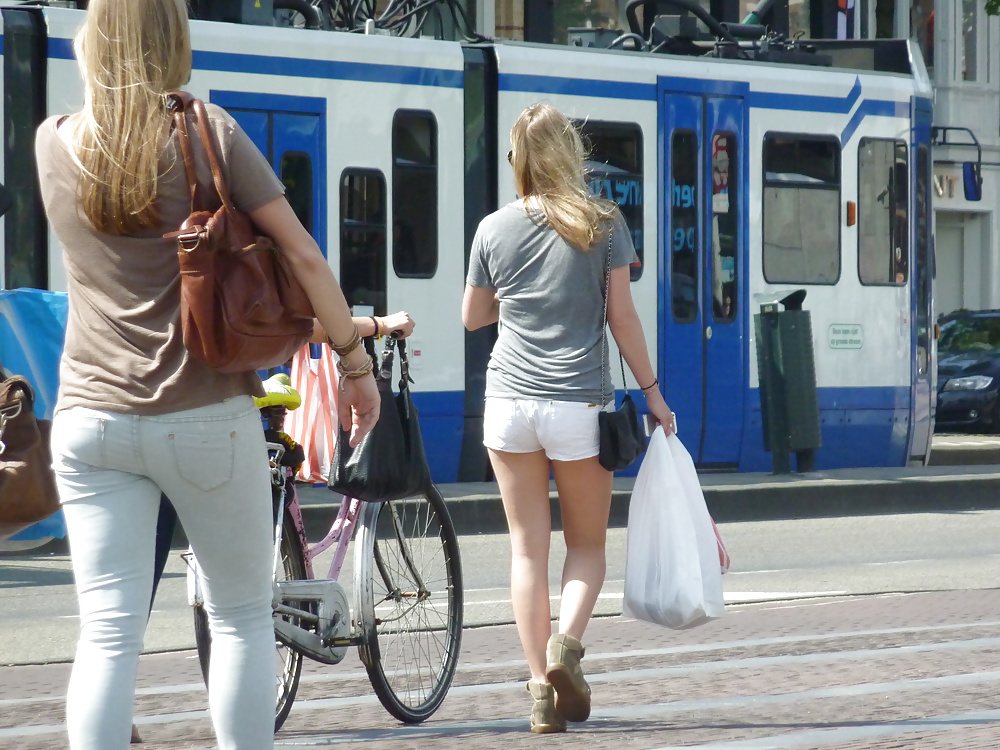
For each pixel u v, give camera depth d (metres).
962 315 88.19
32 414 13.35
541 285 18.88
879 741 18.47
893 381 58.94
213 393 11.72
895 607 30.91
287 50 46.91
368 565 19.47
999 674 22.98
